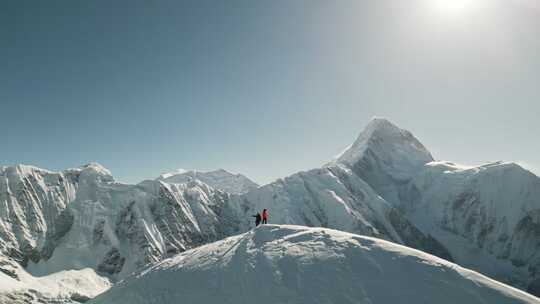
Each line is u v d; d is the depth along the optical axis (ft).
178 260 134.62
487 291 90.12
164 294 115.14
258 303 98.58
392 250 107.14
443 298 89.10
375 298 91.76
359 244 111.75
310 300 94.84
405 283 94.63
